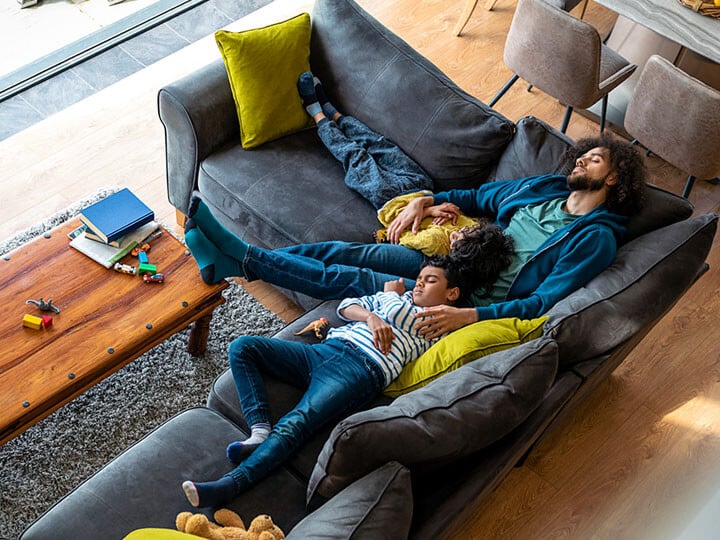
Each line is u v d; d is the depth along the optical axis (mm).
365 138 2943
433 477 1912
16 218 3189
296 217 2762
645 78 3066
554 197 2619
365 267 2641
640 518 2467
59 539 1832
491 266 2484
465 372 1918
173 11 4168
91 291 2426
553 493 2508
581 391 2209
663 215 2504
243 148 2957
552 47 3182
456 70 4102
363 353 2221
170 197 3174
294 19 2992
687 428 2711
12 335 2283
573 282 2332
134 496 1927
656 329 2998
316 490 1817
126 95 3758
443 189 2893
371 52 2957
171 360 2744
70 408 2570
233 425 2162
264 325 2908
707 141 2988
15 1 3799
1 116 3582
